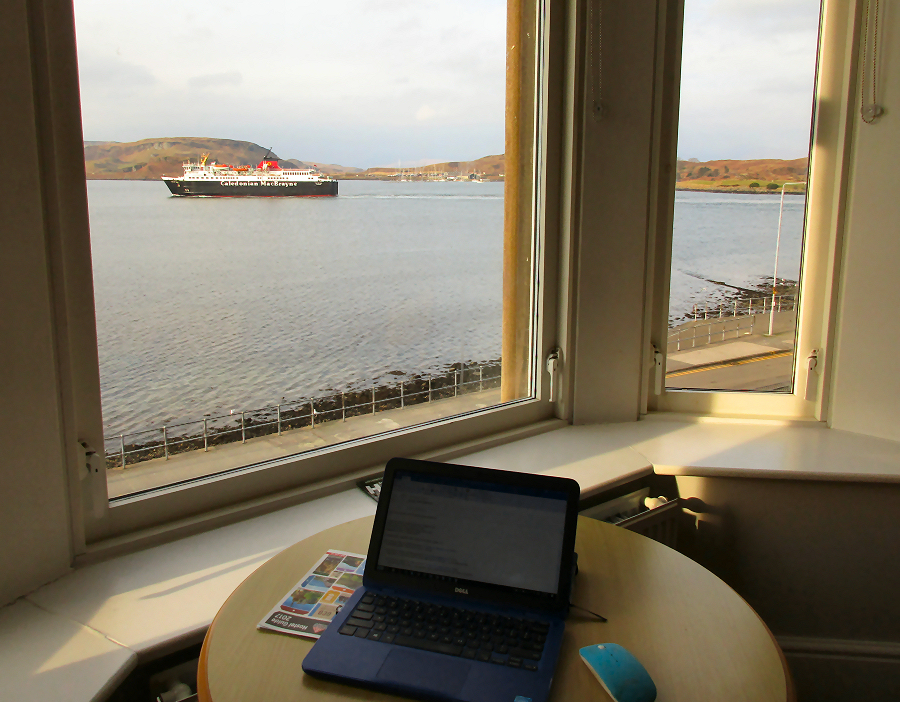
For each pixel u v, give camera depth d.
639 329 1.91
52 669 0.89
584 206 1.80
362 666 0.77
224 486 1.35
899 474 1.58
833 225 1.85
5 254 0.98
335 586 0.96
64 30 1.05
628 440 1.82
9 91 0.96
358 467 1.56
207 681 0.77
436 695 0.73
